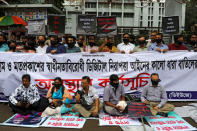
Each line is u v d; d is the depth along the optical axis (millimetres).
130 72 5234
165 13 8672
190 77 5234
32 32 5848
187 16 33031
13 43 6176
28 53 5211
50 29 5555
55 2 19047
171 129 3564
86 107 4273
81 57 5207
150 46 5699
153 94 4406
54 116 4223
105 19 5402
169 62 5215
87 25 5480
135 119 4055
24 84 4422
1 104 5148
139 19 44750
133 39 6504
